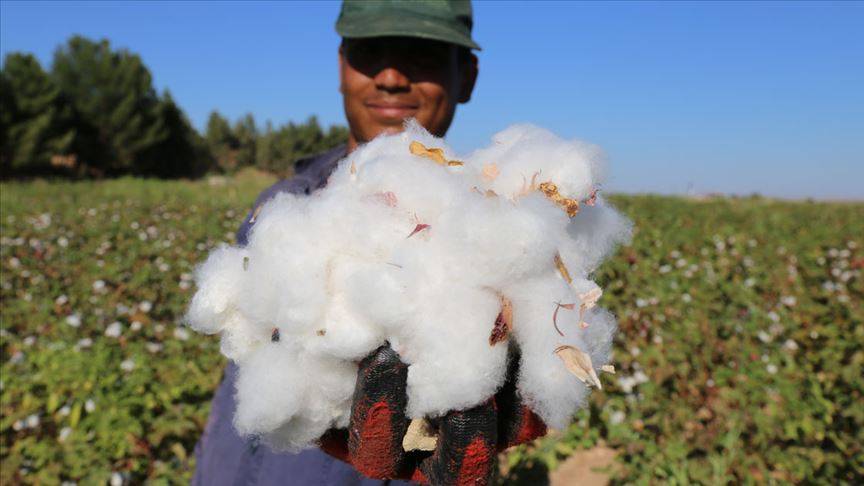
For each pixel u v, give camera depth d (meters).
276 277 0.90
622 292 7.39
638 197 22.08
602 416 4.63
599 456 4.52
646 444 4.31
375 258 0.89
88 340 4.98
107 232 11.63
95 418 4.00
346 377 0.95
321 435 1.05
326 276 0.89
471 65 2.10
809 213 18.78
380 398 0.89
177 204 17.50
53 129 41.03
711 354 5.62
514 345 0.92
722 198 23.52
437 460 0.93
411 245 0.87
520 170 0.97
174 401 4.55
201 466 1.90
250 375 0.99
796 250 10.74
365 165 0.97
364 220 0.89
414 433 0.98
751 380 4.98
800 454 4.14
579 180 0.96
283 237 0.93
